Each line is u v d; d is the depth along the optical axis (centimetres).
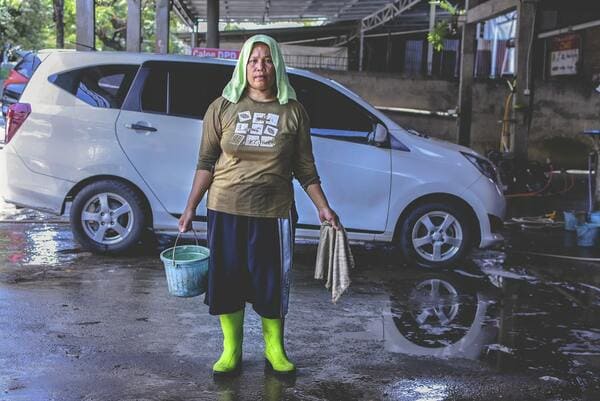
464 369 397
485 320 493
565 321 496
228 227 354
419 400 353
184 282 358
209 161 362
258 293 359
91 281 554
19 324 444
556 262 697
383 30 2294
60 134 617
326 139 621
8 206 917
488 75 2086
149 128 618
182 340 427
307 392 358
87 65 627
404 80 1761
